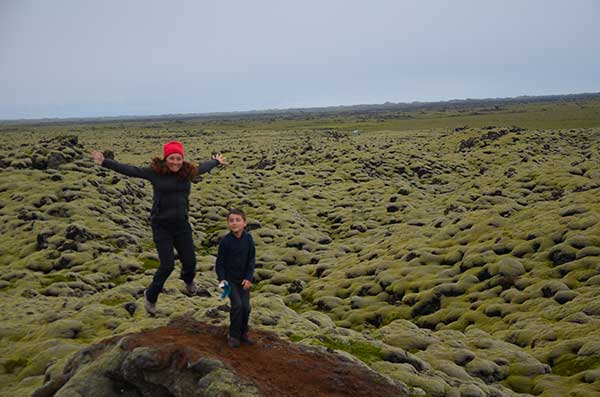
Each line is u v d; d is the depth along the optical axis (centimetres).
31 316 2691
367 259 4369
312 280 4181
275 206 6412
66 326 2383
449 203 6344
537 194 6178
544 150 9894
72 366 1478
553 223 3834
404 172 8788
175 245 1410
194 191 6962
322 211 6469
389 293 3609
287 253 4794
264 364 1344
